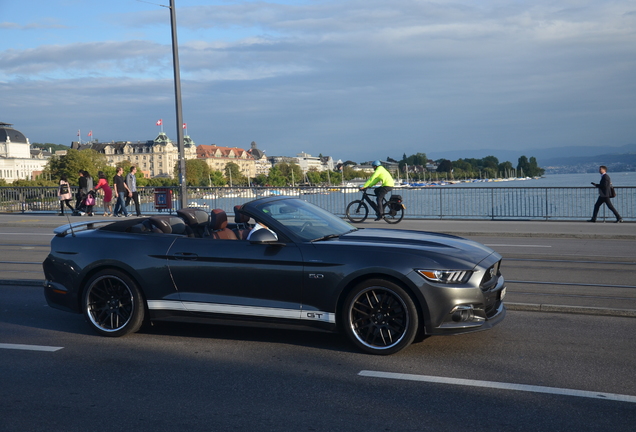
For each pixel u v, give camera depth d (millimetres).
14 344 6020
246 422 3994
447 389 4574
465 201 20672
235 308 5840
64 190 23438
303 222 6176
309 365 5238
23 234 17047
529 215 20141
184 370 5145
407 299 5355
